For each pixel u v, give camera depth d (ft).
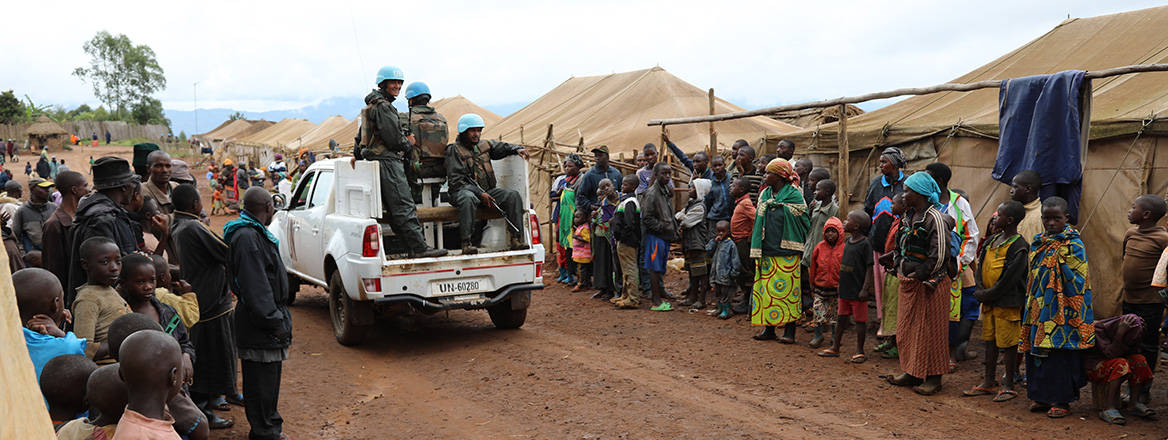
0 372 5.48
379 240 24.95
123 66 393.50
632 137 53.52
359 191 26.13
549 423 18.75
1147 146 26.89
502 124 74.90
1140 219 19.83
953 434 17.30
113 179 17.16
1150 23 33.99
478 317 31.78
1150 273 19.47
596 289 37.17
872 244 23.58
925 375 20.12
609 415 19.15
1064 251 17.89
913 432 17.48
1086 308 17.74
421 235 25.75
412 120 27.32
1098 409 18.34
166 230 18.28
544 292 36.99
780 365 23.38
